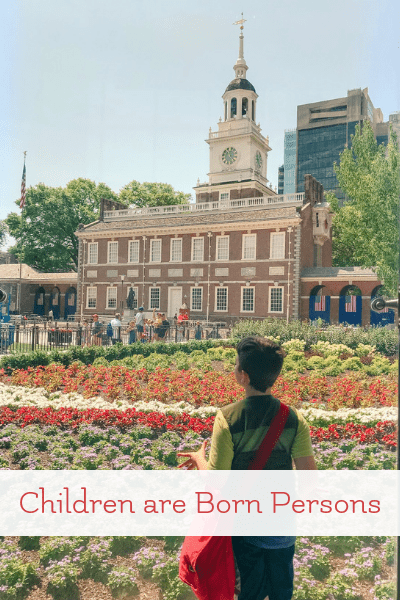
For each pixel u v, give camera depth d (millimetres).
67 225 54812
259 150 58656
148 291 44688
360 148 34000
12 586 3465
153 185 63531
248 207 43719
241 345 2371
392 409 8859
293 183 99250
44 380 11359
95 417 7723
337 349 19984
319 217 41750
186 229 42875
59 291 52531
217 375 12844
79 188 56594
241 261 40375
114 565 3822
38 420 7883
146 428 7457
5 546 3971
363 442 6887
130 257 45938
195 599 3393
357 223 33625
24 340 21578
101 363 14820
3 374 12273
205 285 42000
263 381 2311
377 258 25688
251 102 57250
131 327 22906
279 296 38719
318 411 8477
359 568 3699
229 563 2215
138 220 48125
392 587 2301
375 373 15391
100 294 47344
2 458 6016
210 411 8578
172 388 10766
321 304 37500
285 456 2293
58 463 5824
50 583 3504
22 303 52000
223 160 57781
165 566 3631
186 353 19188
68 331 20172
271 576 2279
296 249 37969
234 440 2250
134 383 10695
